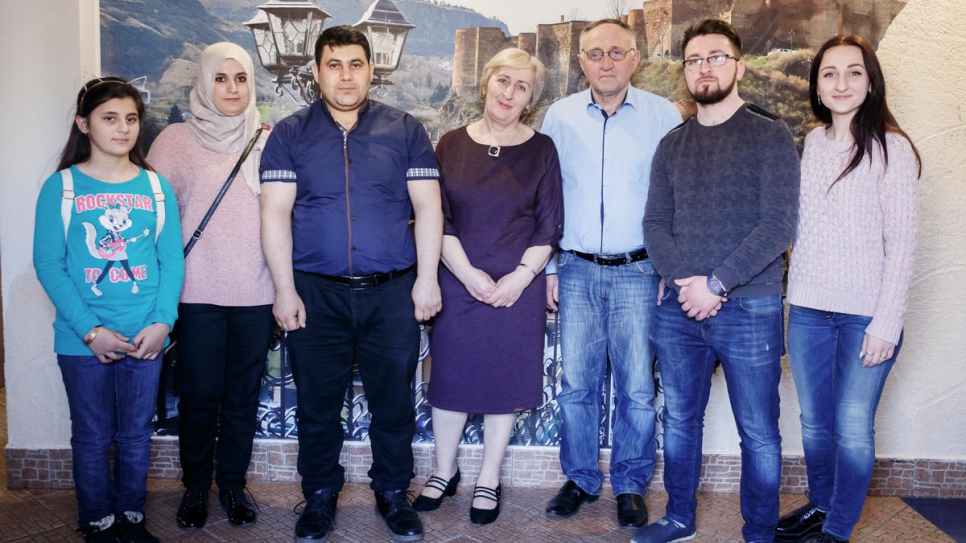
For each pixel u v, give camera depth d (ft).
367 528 8.66
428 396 9.02
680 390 8.29
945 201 9.50
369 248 8.05
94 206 7.35
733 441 9.98
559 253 9.38
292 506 9.19
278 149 7.99
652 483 10.05
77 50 8.97
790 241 7.53
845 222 7.63
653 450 9.20
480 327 8.61
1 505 8.98
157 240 7.82
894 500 9.85
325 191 7.99
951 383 9.83
